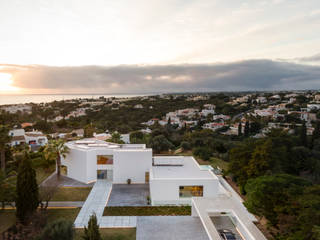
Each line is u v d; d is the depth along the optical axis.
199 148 42.19
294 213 14.11
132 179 27.25
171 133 67.25
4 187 19.67
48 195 20.34
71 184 26.72
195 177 23.38
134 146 32.03
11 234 16.00
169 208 20.61
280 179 16.94
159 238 15.76
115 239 15.50
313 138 48.25
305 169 32.84
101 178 28.66
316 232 11.46
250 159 25.02
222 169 32.62
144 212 19.73
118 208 20.45
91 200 22.19
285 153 29.98
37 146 52.41
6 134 28.42
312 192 14.17
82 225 17.50
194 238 15.84
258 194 16.28
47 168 31.95
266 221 18.70
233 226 17.75
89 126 71.69
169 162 28.53
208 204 17.84
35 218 17.09
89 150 27.14
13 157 35.62
